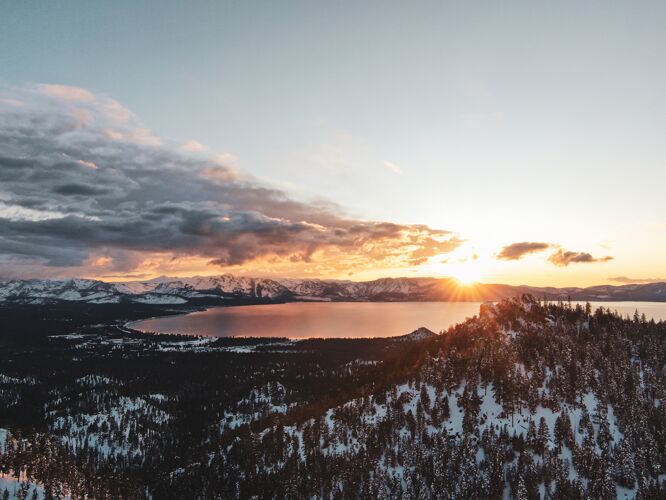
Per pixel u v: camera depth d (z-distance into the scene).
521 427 191.75
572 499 158.75
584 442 178.62
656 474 165.88
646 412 190.38
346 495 180.50
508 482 170.62
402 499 171.00
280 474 195.50
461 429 197.25
